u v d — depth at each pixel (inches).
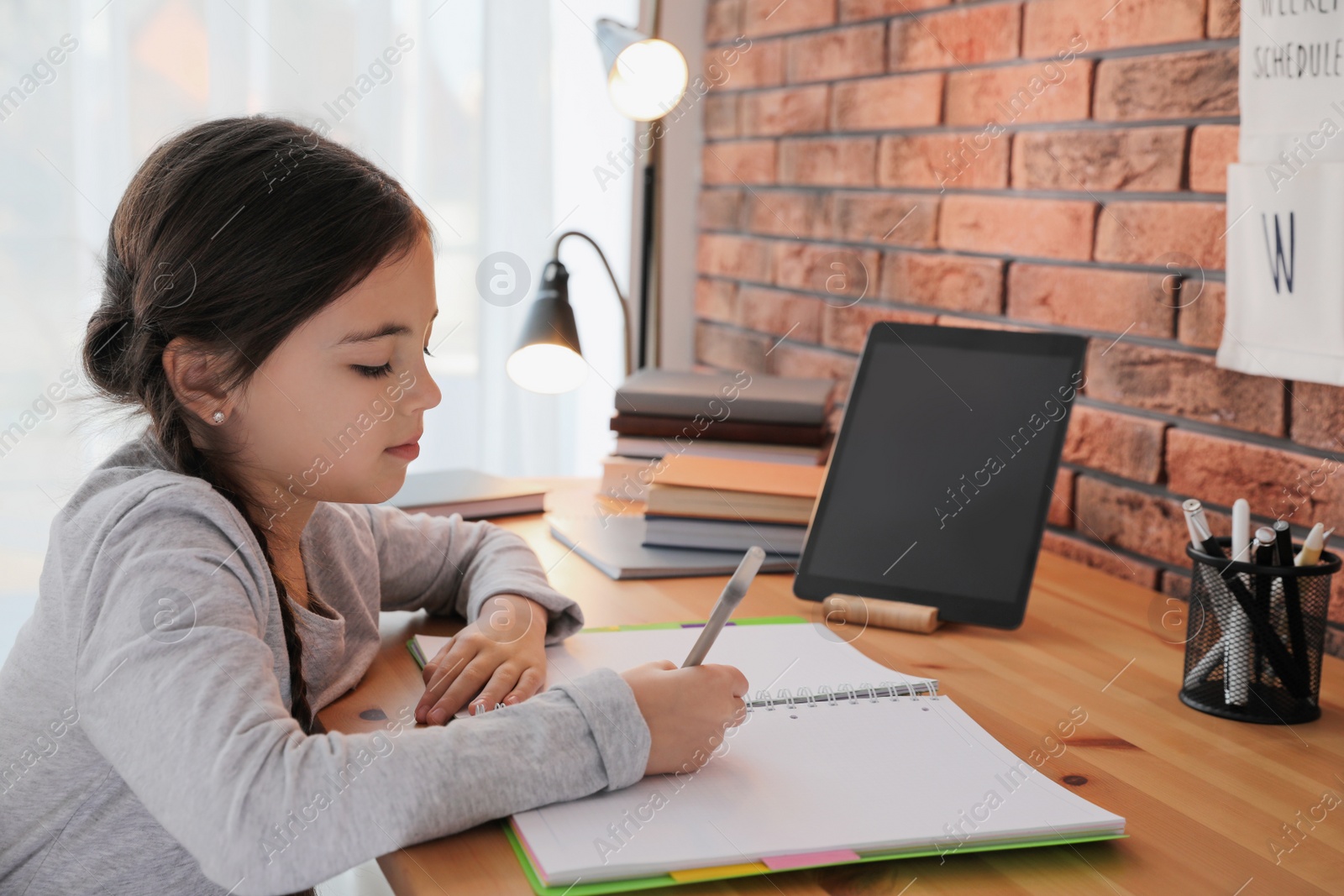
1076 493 49.5
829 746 29.8
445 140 75.6
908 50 58.9
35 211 66.7
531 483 55.6
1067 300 49.5
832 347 66.7
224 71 69.4
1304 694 32.4
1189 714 32.9
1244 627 32.1
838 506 43.6
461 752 25.6
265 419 30.9
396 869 24.0
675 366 83.2
